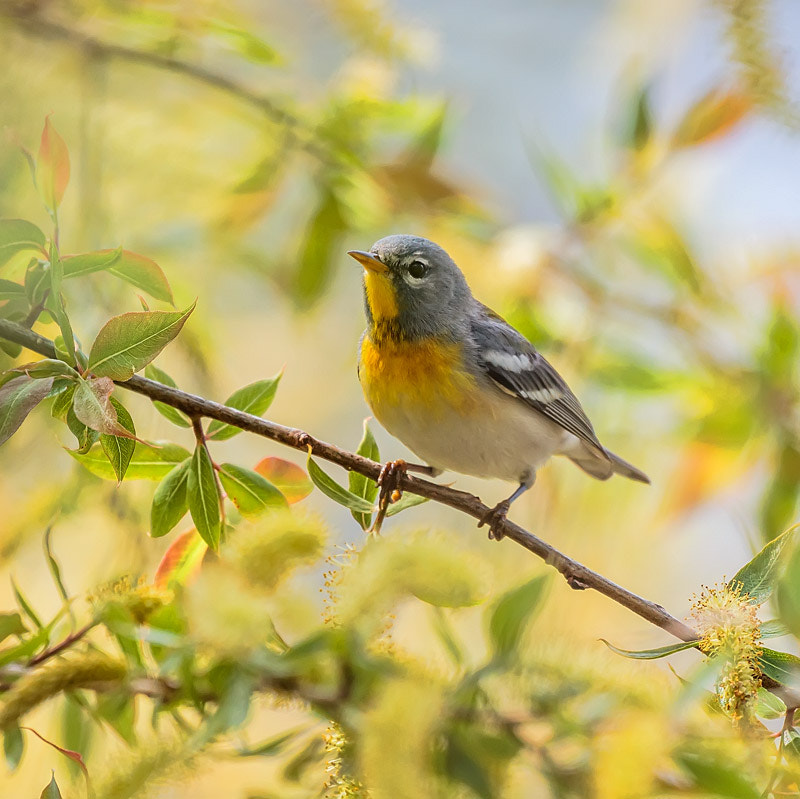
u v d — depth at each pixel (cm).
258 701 596
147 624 611
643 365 1199
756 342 1196
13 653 616
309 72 1335
